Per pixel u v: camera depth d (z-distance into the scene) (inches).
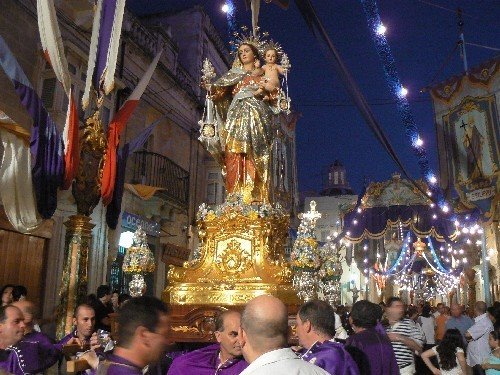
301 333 132.9
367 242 1006.4
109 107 478.6
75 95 429.7
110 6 282.7
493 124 698.2
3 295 251.6
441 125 772.6
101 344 168.1
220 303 230.8
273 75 275.0
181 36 727.7
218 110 287.6
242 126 267.7
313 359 120.0
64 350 151.6
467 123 733.3
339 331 272.5
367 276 1032.8
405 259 984.3
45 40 253.0
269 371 82.5
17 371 142.3
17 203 262.1
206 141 279.1
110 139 306.8
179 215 609.9
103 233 464.8
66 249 257.0
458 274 885.8
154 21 744.3
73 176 259.6
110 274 475.2
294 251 239.8
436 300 1219.9
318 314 131.5
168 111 604.7
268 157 270.1
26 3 402.6
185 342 223.6
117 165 319.6
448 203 729.0
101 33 283.1
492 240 761.0
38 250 402.0
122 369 83.4
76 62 436.1
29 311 162.7
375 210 770.8
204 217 261.3
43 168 256.7
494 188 683.4
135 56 543.8
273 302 91.4
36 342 154.1
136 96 330.6
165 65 613.0
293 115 935.7
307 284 237.5
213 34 783.1
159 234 565.9
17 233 380.5
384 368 152.2
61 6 428.5
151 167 548.4
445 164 755.4
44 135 259.8
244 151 265.1
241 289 233.8
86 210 266.8
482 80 722.8
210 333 215.9
